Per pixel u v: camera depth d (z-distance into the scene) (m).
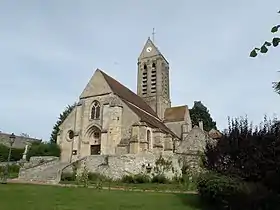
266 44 5.62
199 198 17.39
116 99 42.91
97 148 42.47
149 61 61.25
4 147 48.97
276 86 10.01
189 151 35.72
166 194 19.42
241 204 14.93
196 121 69.62
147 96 59.28
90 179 28.95
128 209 14.59
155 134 42.97
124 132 41.41
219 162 16.83
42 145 48.16
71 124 45.16
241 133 16.53
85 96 45.28
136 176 28.66
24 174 31.95
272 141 15.33
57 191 19.06
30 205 14.45
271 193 14.83
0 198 15.81
